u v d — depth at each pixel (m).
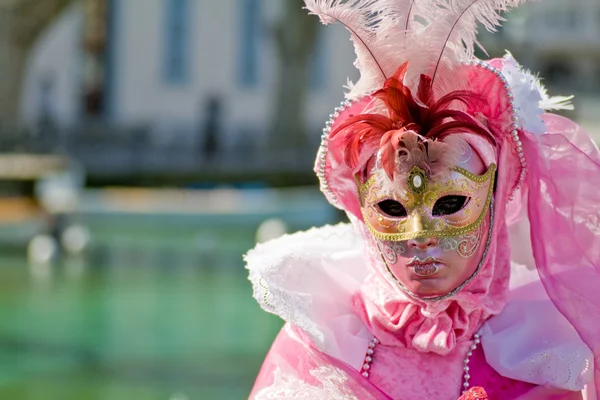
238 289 13.06
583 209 3.14
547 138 3.17
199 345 9.67
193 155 41.47
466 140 3.02
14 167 17.14
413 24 3.14
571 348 3.12
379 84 3.18
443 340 3.08
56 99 48.00
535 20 41.75
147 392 7.95
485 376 3.13
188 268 14.82
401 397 3.11
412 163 2.96
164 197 22.77
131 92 49.41
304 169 34.91
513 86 3.17
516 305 3.24
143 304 11.88
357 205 3.22
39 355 9.16
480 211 3.02
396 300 3.12
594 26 43.75
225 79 50.16
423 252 2.96
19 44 30.53
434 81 3.12
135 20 49.34
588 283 3.10
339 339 3.18
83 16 48.47
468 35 3.12
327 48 49.75
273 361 3.25
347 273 3.36
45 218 15.94
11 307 11.55
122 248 16.66
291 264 3.27
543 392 3.11
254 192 24.16
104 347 9.53
